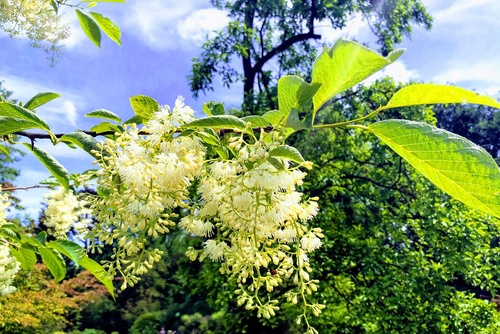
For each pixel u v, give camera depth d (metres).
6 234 1.90
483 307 8.59
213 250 1.21
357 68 0.80
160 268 21.78
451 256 8.67
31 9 2.54
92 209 1.15
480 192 0.77
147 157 1.06
